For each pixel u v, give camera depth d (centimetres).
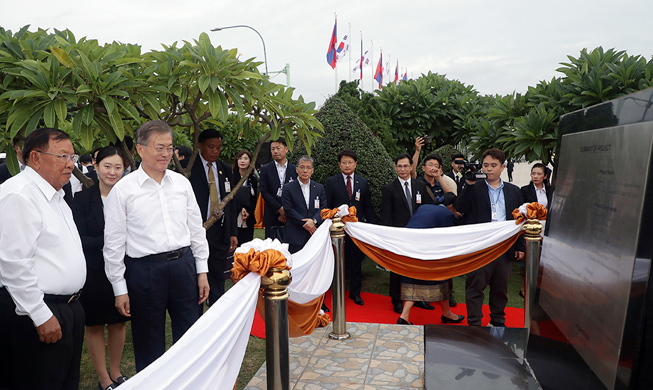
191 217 276
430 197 496
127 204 248
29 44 276
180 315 266
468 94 982
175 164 376
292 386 288
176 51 320
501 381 221
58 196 216
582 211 183
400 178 491
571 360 178
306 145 397
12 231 189
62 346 207
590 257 168
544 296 221
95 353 285
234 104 340
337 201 500
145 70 304
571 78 562
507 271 385
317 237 333
